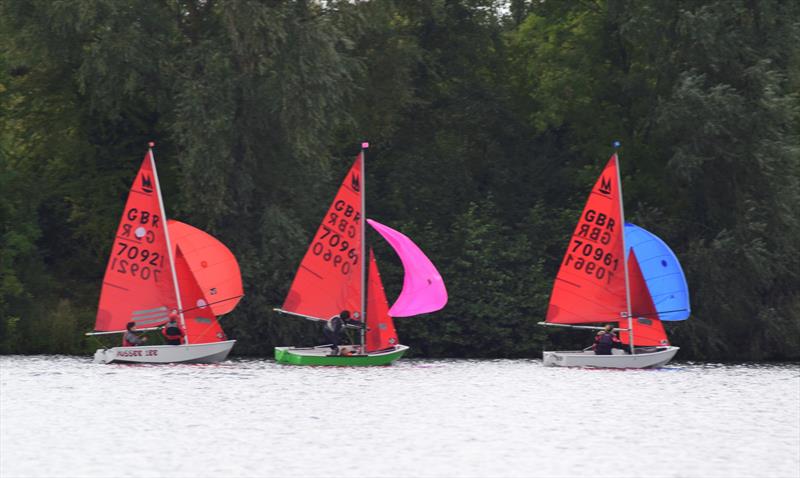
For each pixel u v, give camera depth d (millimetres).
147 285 176625
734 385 158625
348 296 179000
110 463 94562
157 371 166750
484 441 106625
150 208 176625
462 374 171250
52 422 115750
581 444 105562
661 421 120500
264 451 100250
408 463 95562
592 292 179500
